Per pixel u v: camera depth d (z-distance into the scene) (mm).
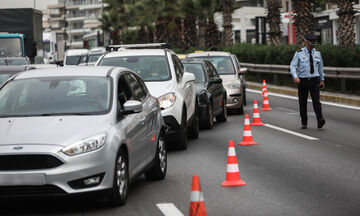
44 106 13906
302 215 12227
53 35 91250
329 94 41531
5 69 29141
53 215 12531
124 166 13438
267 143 22812
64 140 12430
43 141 12383
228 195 14203
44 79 14828
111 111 13680
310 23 55000
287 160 19000
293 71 26219
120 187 13219
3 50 56500
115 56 23281
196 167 18125
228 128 27922
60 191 12188
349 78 40812
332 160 18812
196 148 21969
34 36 59750
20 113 13742
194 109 23922
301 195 14055
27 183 12109
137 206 13180
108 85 14508
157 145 16047
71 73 15047
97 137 12617
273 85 54625
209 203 13422
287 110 35750
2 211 12977
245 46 68000
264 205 13148
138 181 16188
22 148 12211
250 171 17250
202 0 88250
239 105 33531
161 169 16250
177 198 13977
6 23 59094
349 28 50344
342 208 12750
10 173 12125
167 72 22266
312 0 55219
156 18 112562
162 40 110375
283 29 111500
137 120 14531
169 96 20906
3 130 12844
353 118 30750
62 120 13156
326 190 14562
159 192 14672
